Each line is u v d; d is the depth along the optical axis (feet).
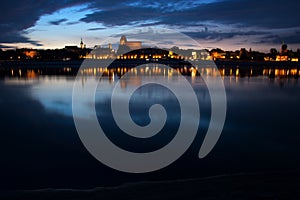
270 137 46.52
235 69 396.57
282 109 78.38
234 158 35.45
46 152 38.42
